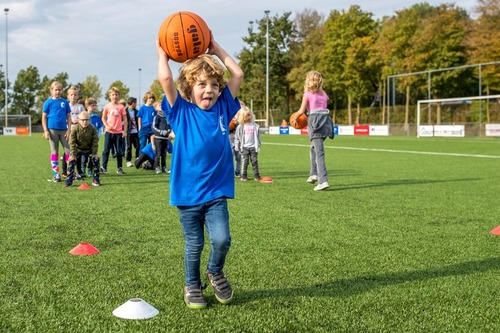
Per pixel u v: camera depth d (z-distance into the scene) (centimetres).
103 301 320
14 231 525
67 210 651
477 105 4047
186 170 310
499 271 386
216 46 349
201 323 287
